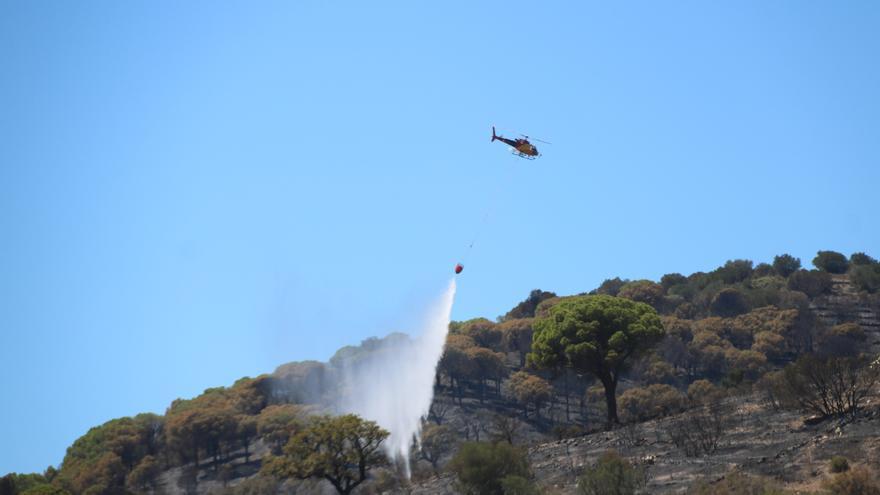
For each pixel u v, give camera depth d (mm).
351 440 66938
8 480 101062
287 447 66312
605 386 82438
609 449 65938
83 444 122500
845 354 135125
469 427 118250
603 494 52719
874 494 47969
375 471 92438
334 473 66562
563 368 87812
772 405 71250
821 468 53438
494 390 135000
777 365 136625
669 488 54031
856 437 57625
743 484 51281
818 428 62156
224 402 131500
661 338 83625
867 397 66312
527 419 121750
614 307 83688
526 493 54531
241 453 119750
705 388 106750
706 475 55562
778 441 61125
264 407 130625
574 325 82562
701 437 63031
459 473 60000
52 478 117062
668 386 118938
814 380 65375
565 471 61531
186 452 118438
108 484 111688
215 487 108688
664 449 64125
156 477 115562
